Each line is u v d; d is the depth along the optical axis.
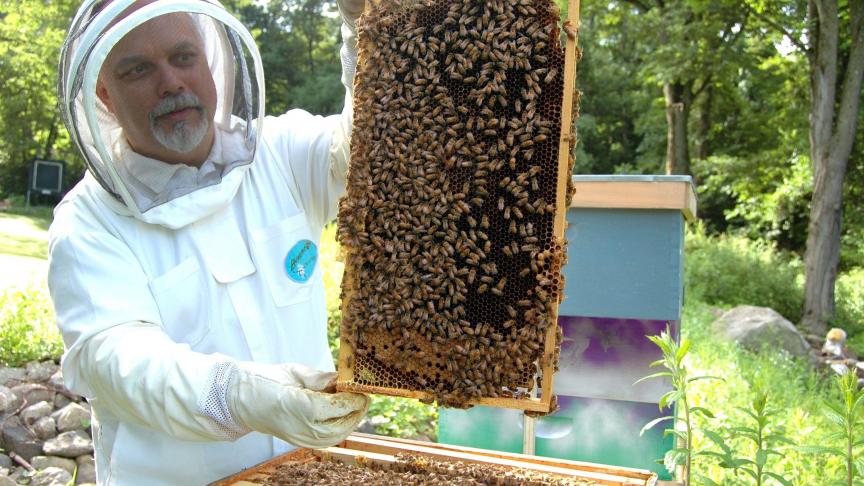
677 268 3.60
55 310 2.60
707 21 22.80
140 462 2.67
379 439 2.86
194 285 2.73
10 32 25.89
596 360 3.73
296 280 2.93
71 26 2.56
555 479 2.43
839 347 14.31
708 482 2.85
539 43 2.20
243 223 2.90
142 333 2.45
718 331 13.34
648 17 24.41
